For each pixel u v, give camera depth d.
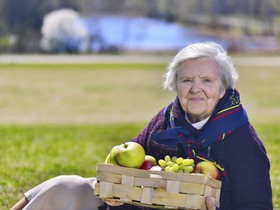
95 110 31.69
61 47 102.31
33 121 26.69
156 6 119.00
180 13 119.50
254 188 5.88
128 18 113.31
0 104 33.50
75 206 6.25
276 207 8.69
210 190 5.59
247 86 43.84
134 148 5.86
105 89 41.47
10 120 27.11
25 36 105.25
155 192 5.54
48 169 11.59
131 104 34.34
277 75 51.47
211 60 6.03
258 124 22.41
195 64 6.02
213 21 116.25
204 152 6.02
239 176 5.90
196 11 121.94
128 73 53.09
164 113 6.43
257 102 35.28
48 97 36.81
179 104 6.26
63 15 101.94
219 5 123.25
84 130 19.84
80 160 12.80
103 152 14.15
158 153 6.34
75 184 6.27
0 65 61.81
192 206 5.47
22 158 12.95
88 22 107.25
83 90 40.75
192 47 6.10
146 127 6.55
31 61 71.69
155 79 48.31
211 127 5.98
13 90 40.06
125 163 5.84
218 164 5.96
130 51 105.50
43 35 103.19
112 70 56.12
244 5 122.69
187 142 6.07
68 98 36.53
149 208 6.19
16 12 111.88
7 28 109.56
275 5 121.75
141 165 5.93
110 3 115.19
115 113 30.67
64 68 58.19
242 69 56.84
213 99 5.99
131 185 5.58
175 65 6.14
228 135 5.96
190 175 5.48
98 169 5.66
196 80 6.01
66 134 18.31
